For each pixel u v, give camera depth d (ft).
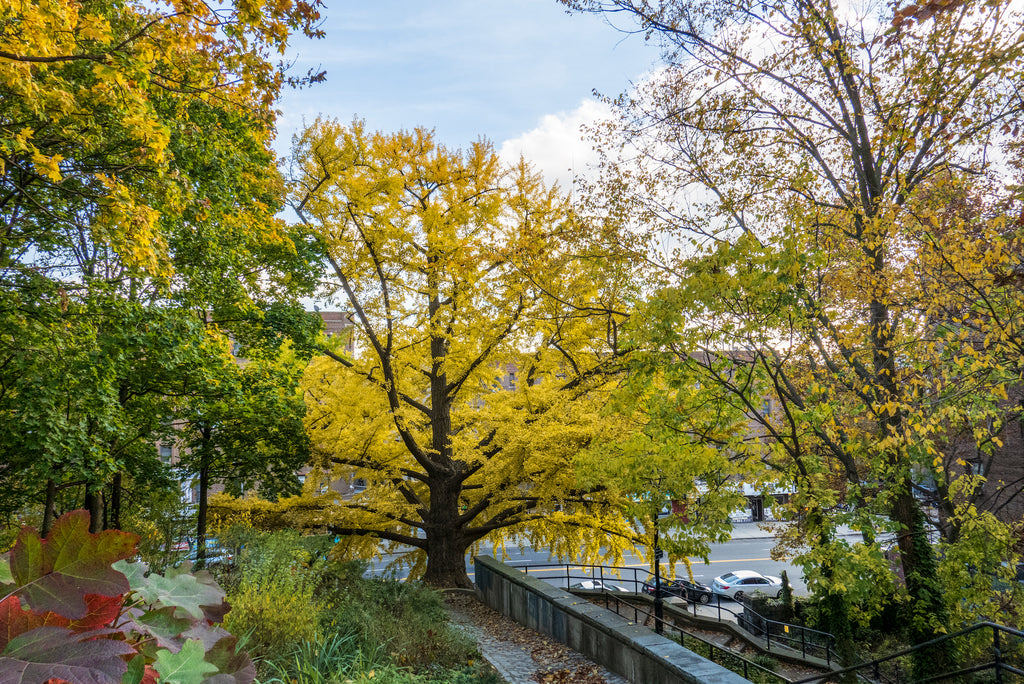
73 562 4.11
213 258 40.19
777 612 66.59
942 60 29.07
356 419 65.77
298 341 52.01
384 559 100.48
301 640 26.45
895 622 54.95
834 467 40.22
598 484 50.70
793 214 35.42
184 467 58.54
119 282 36.35
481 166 58.39
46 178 29.04
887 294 33.63
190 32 20.89
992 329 27.71
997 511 45.32
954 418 32.73
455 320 56.18
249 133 42.80
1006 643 38.93
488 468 56.75
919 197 36.65
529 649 40.04
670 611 62.95
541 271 48.96
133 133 24.34
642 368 34.04
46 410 29.07
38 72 25.03
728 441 35.37
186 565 6.35
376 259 55.31
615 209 42.34
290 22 21.02
